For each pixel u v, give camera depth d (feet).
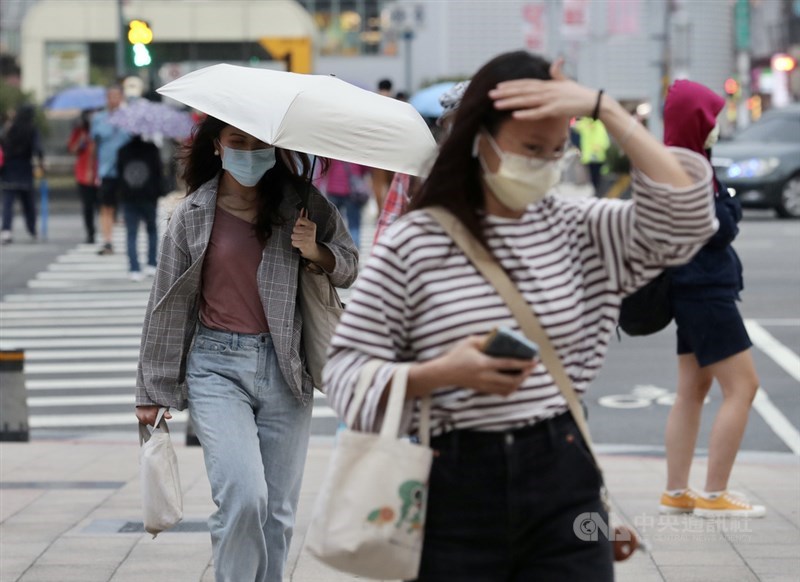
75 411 42.91
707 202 12.66
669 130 24.71
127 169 68.85
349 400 12.89
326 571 24.13
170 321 19.70
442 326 12.86
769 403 41.45
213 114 19.33
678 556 24.72
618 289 13.46
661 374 46.55
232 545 18.79
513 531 13.04
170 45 173.58
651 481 31.83
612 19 182.50
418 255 12.91
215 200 19.79
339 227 20.26
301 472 20.33
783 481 31.60
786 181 96.27
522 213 13.24
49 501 30.32
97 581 23.72
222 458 18.88
